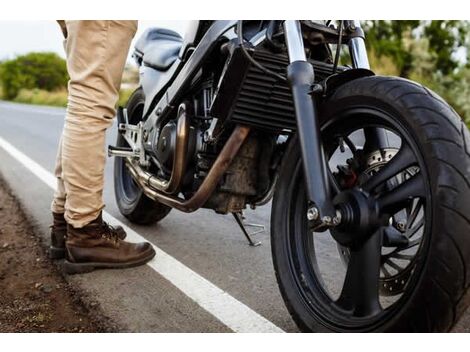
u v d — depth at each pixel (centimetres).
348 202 144
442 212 120
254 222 327
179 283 218
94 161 218
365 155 167
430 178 124
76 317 187
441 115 129
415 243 154
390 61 1014
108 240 231
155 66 268
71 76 215
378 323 135
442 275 119
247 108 187
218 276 228
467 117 895
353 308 149
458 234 118
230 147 191
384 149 161
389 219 150
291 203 172
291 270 168
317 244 273
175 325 180
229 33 191
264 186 207
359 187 150
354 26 185
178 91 222
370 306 145
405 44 1008
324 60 191
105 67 213
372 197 144
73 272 226
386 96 140
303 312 160
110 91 218
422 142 128
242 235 296
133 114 305
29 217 311
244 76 179
